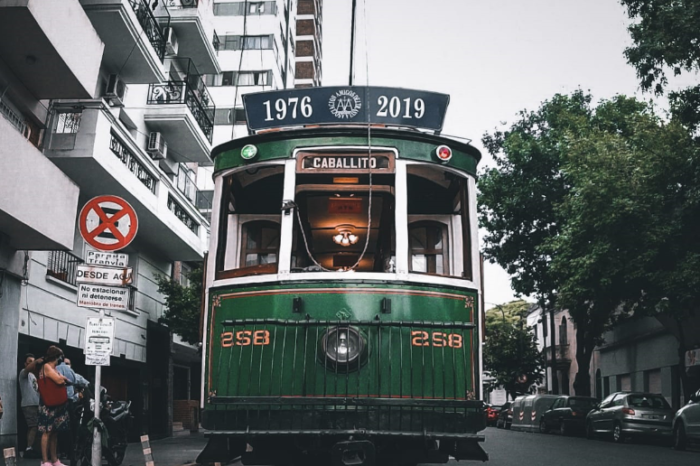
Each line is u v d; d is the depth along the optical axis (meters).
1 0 12.05
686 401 23.20
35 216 12.97
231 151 8.36
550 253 29.08
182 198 23.70
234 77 45.09
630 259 22.02
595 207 22.00
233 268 8.52
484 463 13.75
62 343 17.39
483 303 8.12
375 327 7.38
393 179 8.30
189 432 27.59
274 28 45.62
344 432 7.00
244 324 7.35
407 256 7.72
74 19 14.01
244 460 7.68
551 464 13.68
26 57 13.59
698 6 19.41
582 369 30.34
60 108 16.55
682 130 21.52
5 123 11.92
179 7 26.45
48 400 9.60
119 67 21.27
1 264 13.49
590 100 30.23
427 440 7.67
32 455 13.74
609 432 22.50
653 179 21.70
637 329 34.28
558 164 29.06
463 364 7.58
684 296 20.56
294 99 8.38
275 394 7.29
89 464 10.71
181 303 22.23
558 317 51.94
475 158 8.47
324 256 9.71
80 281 9.11
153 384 24.33
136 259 22.56
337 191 8.49
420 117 8.42
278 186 8.74
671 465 13.62
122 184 18.28
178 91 24.56
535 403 31.77
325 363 7.22
